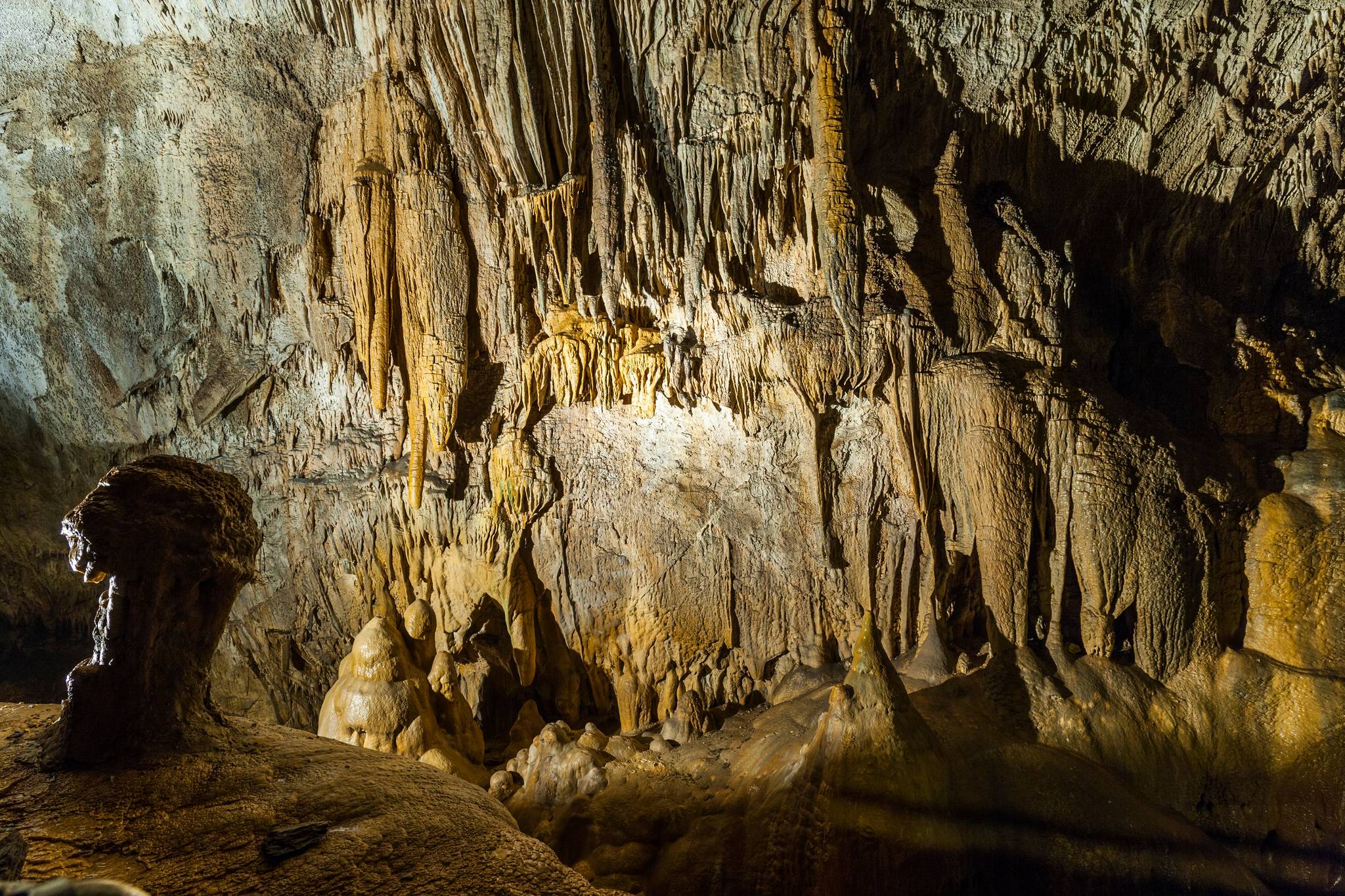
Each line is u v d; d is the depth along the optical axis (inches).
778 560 215.5
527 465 216.4
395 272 207.5
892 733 156.9
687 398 210.1
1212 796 184.4
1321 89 218.2
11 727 124.6
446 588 229.1
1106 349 223.1
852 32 198.7
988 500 187.6
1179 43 211.5
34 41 205.6
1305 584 190.2
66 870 91.0
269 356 221.1
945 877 150.4
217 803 106.5
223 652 245.1
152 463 121.3
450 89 195.2
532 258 207.9
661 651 224.2
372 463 221.8
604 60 194.7
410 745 188.2
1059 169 223.0
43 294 231.6
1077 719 180.7
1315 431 208.1
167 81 203.9
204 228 210.4
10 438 256.2
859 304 194.5
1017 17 205.0
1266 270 237.3
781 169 201.8
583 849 168.7
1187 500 188.7
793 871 150.5
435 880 93.4
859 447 207.8
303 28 197.0
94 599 273.6
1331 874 179.9
